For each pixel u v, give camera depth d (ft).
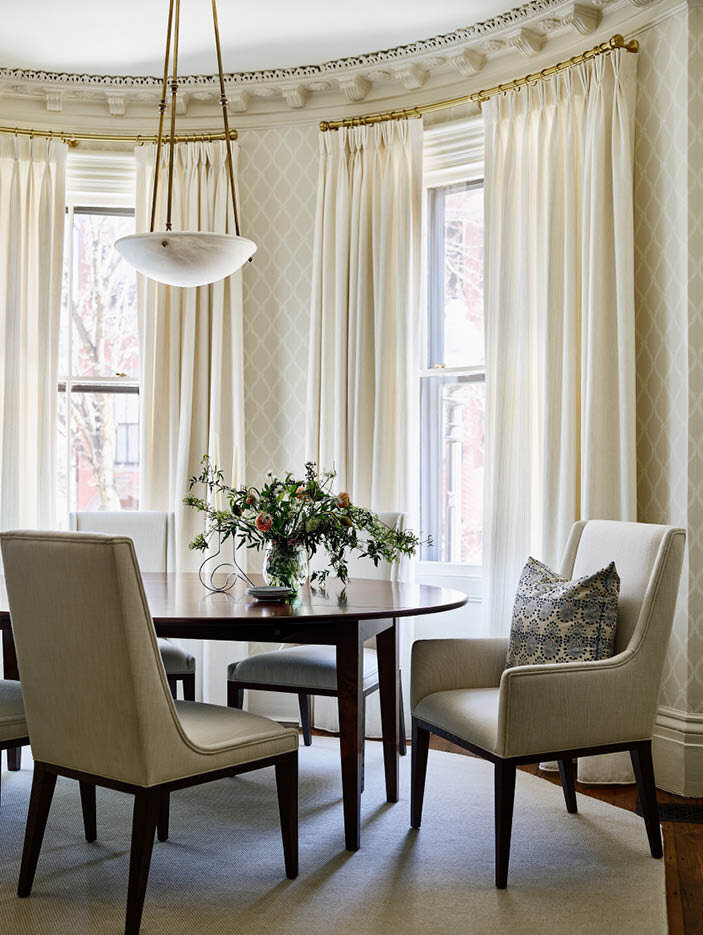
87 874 9.22
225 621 8.98
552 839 10.21
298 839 9.92
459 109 15.28
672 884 9.12
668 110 12.36
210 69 15.69
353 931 8.04
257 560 16.08
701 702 11.90
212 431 16.07
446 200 16.07
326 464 15.75
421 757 10.46
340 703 9.87
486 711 9.43
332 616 9.18
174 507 16.06
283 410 16.39
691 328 11.96
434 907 8.52
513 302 14.01
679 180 12.17
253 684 11.90
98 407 17.25
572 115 13.28
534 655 9.82
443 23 14.14
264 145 16.46
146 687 7.69
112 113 16.53
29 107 16.49
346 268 15.66
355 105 16.06
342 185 15.69
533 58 14.39
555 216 13.39
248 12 13.76
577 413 13.12
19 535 8.05
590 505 12.60
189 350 16.06
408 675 15.33
